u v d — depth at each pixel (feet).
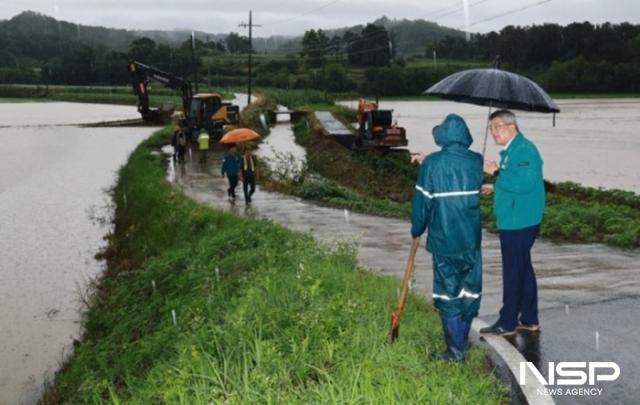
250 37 264.93
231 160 74.69
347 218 59.16
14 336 42.50
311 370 16.85
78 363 33.99
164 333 29.17
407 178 105.60
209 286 35.04
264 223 46.96
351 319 19.95
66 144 179.42
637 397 16.24
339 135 146.72
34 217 83.82
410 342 18.53
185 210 64.03
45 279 56.34
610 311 23.63
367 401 13.92
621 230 43.62
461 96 21.36
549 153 169.37
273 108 261.44
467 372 16.53
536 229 19.76
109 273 58.08
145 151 125.08
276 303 23.09
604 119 335.26
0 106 433.89
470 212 16.33
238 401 14.71
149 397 18.30
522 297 20.81
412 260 17.70
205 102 148.66
